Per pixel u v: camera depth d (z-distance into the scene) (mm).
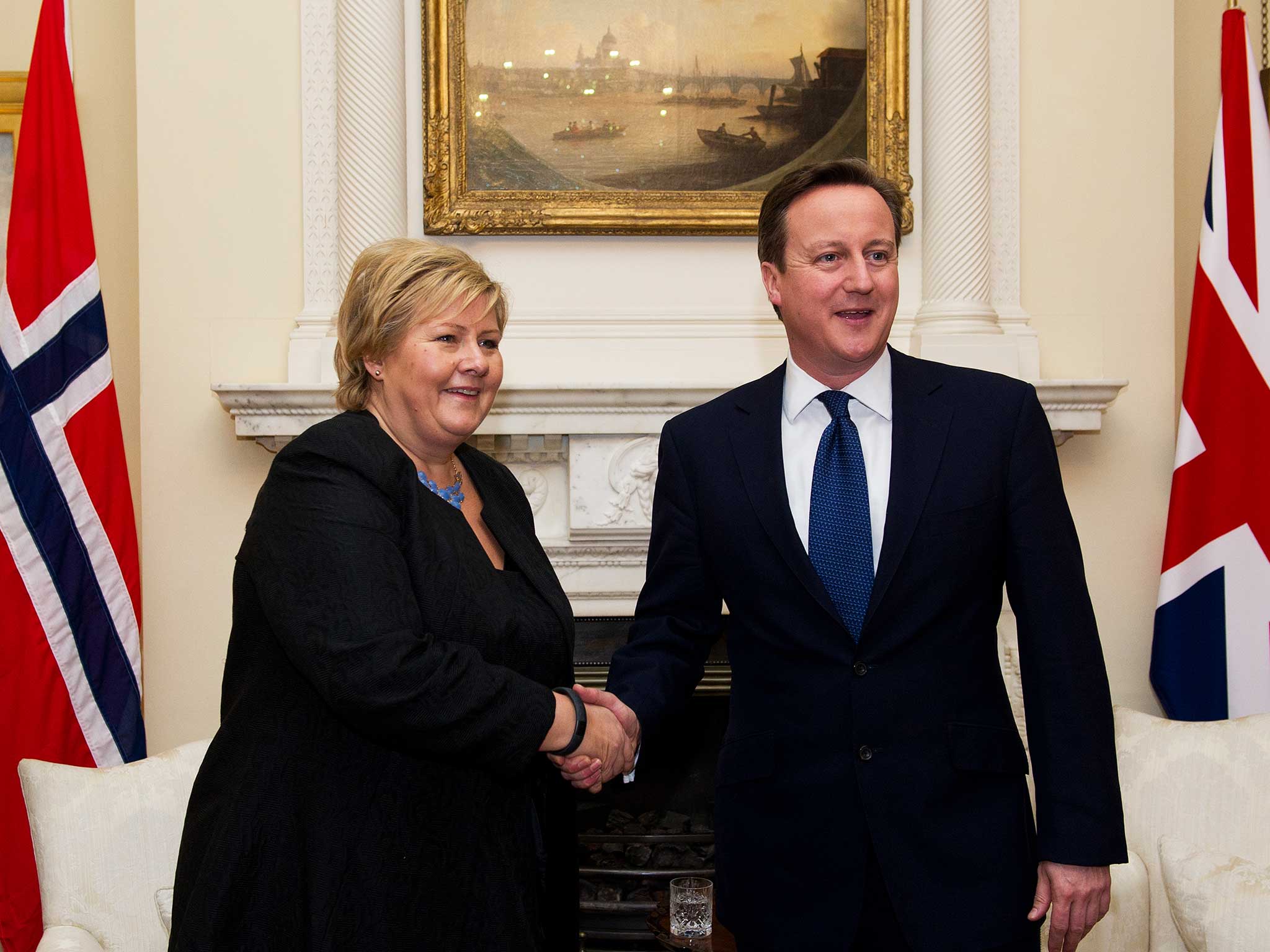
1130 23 3537
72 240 3301
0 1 3762
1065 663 1687
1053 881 1646
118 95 3707
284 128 3473
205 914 1495
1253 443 3191
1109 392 3236
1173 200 3545
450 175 3479
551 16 3482
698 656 2035
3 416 3199
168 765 2596
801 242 1772
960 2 3426
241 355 3455
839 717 1725
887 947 1717
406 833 1594
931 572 1720
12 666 3188
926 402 1813
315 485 1628
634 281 3537
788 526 1768
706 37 3492
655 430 3309
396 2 3447
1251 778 2668
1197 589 3240
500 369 1861
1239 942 1901
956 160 3432
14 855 3184
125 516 3303
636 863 3662
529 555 1917
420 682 1521
